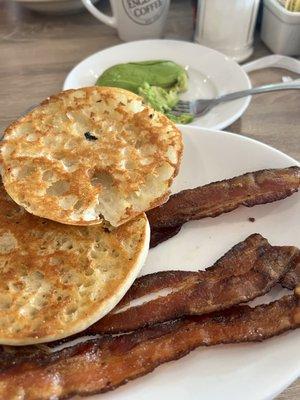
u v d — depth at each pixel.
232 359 0.18
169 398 0.18
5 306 0.19
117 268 0.20
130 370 0.18
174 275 0.21
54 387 0.17
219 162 0.25
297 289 0.19
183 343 0.18
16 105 0.33
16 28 0.41
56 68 0.37
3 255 0.20
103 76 0.33
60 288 0.19
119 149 0.22
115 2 0.37
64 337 0.18
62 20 0.42
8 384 0.17
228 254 0.21
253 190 0.23
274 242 0.23
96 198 0.21
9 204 0.22
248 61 0.38
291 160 0.25
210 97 0.33
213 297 0.20
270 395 0.17
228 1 0.35
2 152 0.22
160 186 0.22
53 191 0.21
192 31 0.41
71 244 0.20
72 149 0.22
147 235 0.21
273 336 0.19
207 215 0.23
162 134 0.23
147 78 0.33
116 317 0.19
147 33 0.39
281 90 0.33
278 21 0.36
